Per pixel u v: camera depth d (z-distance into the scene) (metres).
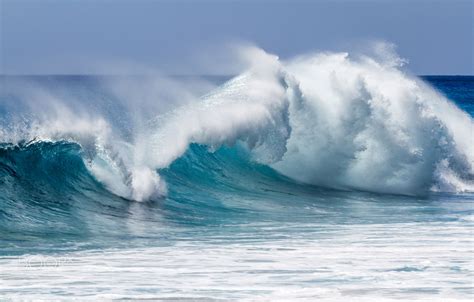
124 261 47.78
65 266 46.25
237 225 62.38
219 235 57.56
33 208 63.88
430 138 90.12
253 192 77.88
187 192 72.94
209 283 42.41
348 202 76.69
